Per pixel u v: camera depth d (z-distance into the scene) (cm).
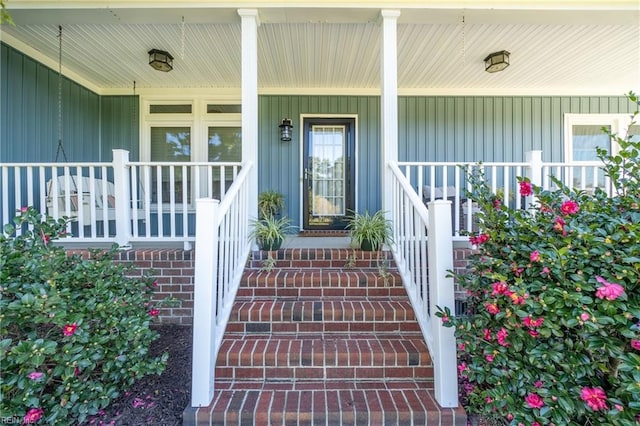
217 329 211
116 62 437
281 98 542
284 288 268
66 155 452
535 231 173
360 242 304
